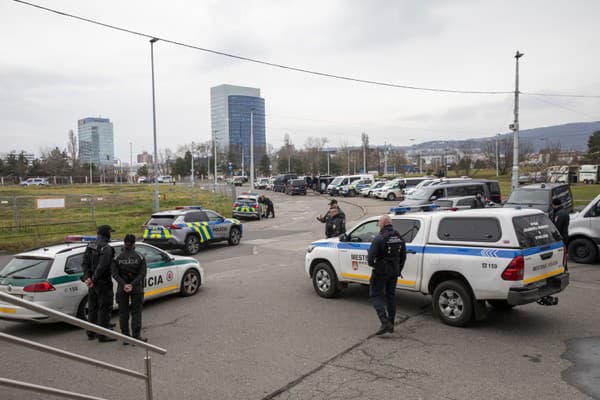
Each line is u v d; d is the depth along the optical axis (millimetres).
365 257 8711
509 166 78875
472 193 23750
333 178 60781
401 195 44281
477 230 7262
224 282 11281
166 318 8234
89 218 27922
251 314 8320
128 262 7004
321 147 114438
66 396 3703
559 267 7555
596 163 78875
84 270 7121
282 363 5965
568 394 4938
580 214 12781
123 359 6234
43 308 3404
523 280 6777
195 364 5988
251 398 4996
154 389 5258
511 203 17484
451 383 5262
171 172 128625
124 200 42688
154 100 29109
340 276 9172
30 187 73250
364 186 51625
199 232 16906
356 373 5605
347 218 28141
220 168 99562
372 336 7000
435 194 22969
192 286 10086
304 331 7281
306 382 5371
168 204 38844
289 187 58969
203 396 5055
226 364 5973
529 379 5336
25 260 7906
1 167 97812
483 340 6734
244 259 14961
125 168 166000
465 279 7375
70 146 101688
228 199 44906
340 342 6742
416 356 6133
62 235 21359
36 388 3488
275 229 24688
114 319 8484
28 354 6473
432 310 8438
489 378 5379
